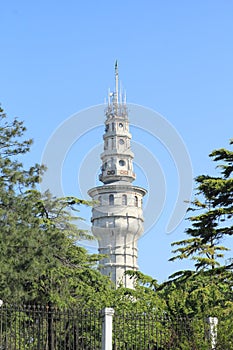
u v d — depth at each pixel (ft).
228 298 222.89
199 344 134.00
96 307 216.95
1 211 184.14
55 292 213.05
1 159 196.44
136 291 232.32
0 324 130.11
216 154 194.08
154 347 151.84
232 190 190.90
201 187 192.65
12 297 178.60
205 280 236.63
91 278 238.07
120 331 143.74
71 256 239.91
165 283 240.32
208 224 196.75
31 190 231.50
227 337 135.03
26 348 151.84
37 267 181.88
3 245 180.04
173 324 140.77
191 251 242.17
